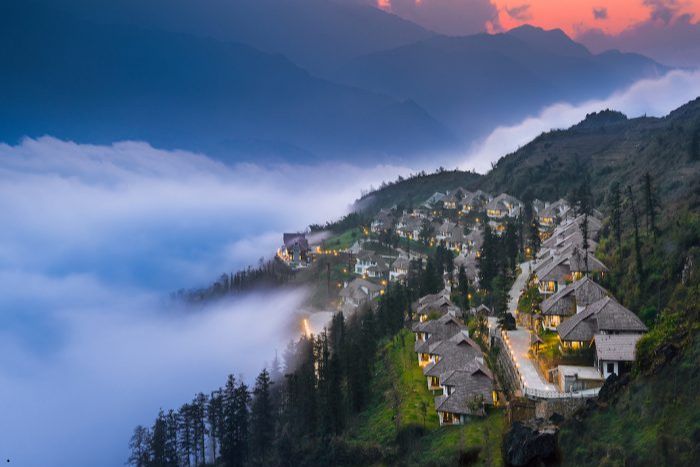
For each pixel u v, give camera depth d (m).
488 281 143.88
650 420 65.81
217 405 130.50
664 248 99.69
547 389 80.88
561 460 69.88
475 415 87.56
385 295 167.12
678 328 74.12
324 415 114.31
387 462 90.19
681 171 144.50
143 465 134.38
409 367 116.19
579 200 189.75
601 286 106.19
